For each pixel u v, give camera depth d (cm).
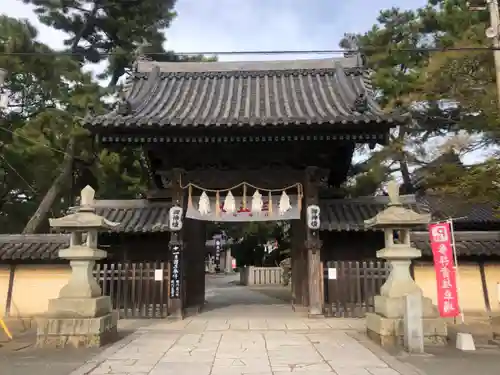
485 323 1151
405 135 1870
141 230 1280
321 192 1432
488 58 1275
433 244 1005
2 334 1039
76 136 1694
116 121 1127
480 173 1170
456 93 1369
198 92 1512
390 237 947
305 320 1195
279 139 1179
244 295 2155
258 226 3200
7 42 1595
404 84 1675
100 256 973
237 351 815
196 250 1481
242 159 1327
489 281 1234
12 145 1698
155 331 1041
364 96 1196
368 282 1269
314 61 1628
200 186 1318
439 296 978
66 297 902
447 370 689
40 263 1252
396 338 856
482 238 1270
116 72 2247
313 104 1358
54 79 1748
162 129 1146
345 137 1163
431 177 1464
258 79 1598
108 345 879
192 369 687
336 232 1341
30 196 2325
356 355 781
